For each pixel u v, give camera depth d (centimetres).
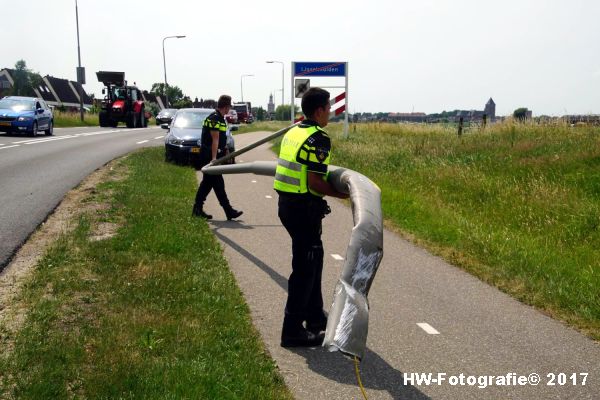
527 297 543
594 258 712
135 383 334
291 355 411
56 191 1005
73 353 367
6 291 493
